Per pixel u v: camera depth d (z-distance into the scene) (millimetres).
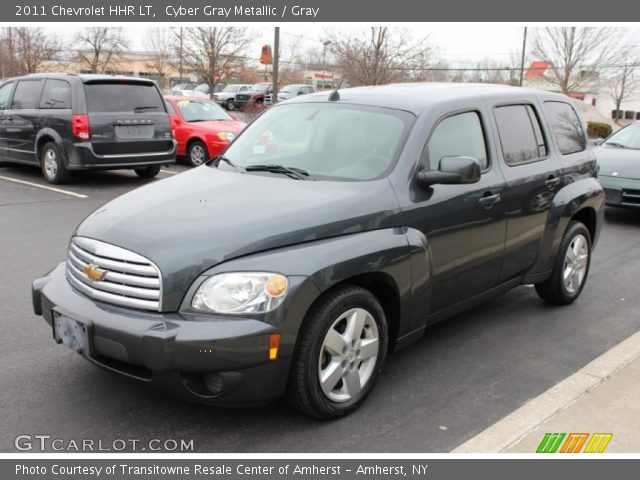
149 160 11383
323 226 3531
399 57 27109
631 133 10508
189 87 46250
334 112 4590
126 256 3328
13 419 3555
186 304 3215
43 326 4863
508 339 4934
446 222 4168
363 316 3650
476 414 3740
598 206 5844
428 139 4215
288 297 3232
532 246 5121
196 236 3332
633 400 3852
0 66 38688
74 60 45125
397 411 3758
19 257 6762
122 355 3217
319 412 3520
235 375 3170
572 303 5828
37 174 12273
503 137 4871
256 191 3873
